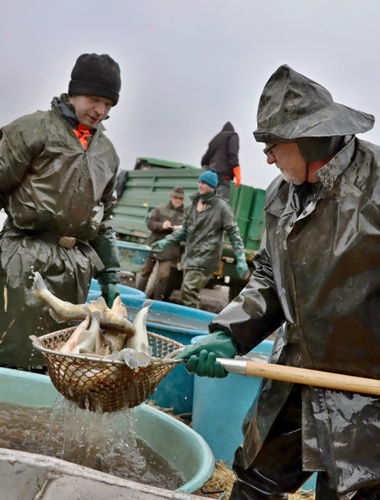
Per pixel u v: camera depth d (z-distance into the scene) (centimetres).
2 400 387
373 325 235
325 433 238
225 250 1139
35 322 445
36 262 447
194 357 267
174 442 351
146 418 370
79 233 466
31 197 444
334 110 240
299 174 246
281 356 269
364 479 228
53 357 284
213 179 956
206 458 314
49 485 192
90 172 455
